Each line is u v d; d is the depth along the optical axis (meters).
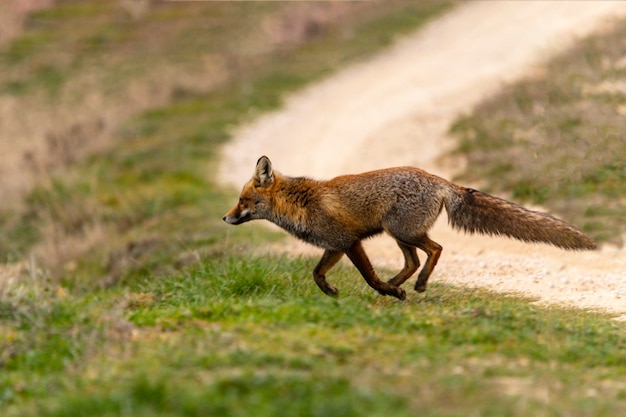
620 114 28.86
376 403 9.16
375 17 58.59
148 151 37.91
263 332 12.10
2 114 47.25
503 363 11.30
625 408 9.85
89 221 30.27
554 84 34.00
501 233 15.55
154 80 51.19
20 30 63.66
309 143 37.75
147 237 26.70
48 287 16.52
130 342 11.98
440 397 9.55
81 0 70.69
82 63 56.81
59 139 39.09
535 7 53.91
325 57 52.72
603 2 50.34
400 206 15.30
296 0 66.25
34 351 12.04
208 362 10.62
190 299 16.12
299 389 9.52
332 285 17.16
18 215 31.48
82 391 10.12
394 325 12.69
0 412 10.13
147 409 9.17
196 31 61.47
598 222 22.52
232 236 25.12
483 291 17.86
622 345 12.70
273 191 16.06
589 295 17.55
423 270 15.59
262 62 53.25
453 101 39.75
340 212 15.52
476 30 52.25
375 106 41.91
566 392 10.19
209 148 38.28
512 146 30.05
